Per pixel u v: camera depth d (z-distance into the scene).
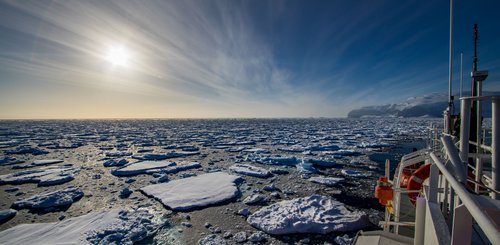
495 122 2.06
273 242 6.09
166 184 10.92
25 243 5.92
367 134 40.16
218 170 14.34
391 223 3.51
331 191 10.12
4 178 12.42
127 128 66.31
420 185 4.01
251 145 27.42
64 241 5.99
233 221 7.30
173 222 7.27
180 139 34.38
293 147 24.75
